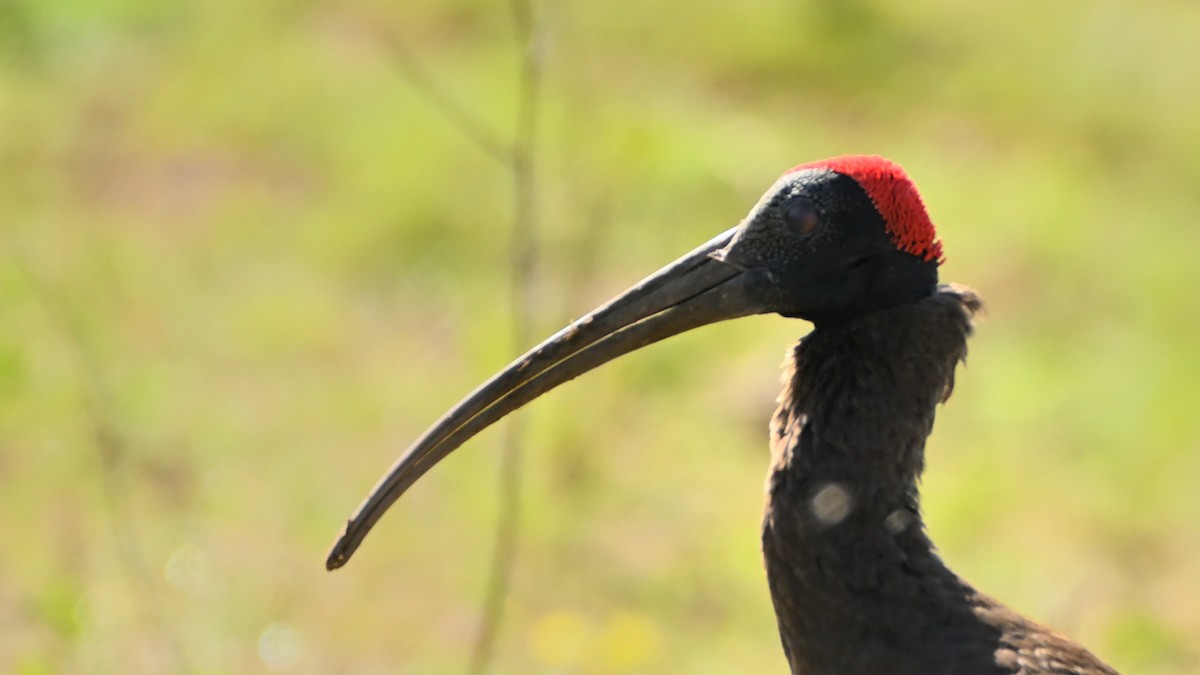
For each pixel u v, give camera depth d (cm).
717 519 1395
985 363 1648
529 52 1169
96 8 2284
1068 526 1425
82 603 1174
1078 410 1581
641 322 713
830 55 2284
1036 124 2195
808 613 684
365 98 2055
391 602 1264
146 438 1431
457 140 1916
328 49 2211
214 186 1900
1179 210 2025
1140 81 2298
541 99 1972
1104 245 1892
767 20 2322
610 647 1228
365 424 1488
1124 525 1434
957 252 1844
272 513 1356
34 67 2178
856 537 677
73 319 1538
